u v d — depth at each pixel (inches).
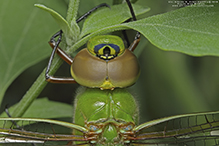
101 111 4.3
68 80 4.4
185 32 4.0
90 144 4.3
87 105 4.3
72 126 4.2
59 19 4.2
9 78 5.1
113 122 4.2
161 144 4.3
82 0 5.1
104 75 4.2
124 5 4.5
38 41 5.2
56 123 4.2
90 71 4.2
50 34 5.2
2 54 5.1
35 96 4.5
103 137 4.3
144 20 4.1
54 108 5.2
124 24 4.2
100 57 4.2
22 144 4.2
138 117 4.4
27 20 5.2
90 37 4.3
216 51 3.8
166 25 4.1
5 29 5.2
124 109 4.3
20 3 5.2
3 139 4.2
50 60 4.4
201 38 3.9
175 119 4.3
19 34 5.2
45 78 4.4
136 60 4.3
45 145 4.3
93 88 4.3
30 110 5.2
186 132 4.3
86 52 4.3
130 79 4.2
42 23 5.2
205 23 4.0
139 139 4.3
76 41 4.3
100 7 4.4
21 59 5.2
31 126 4.2
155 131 4.3
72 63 4.3
